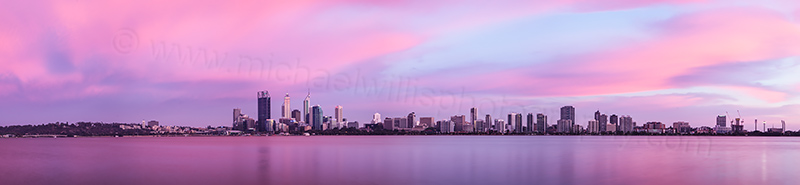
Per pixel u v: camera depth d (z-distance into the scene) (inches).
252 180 3393.2
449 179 3467.0
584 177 3597.4
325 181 3368.6
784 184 3289.9
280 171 3944.4
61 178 3572.8
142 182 3341.5
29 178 3592.5
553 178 3533.5
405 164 4709.6
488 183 3270.2
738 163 4896.7
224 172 3887.8
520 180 3420.3
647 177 3602.4
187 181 3341.5
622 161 5147.6
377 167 4335.6
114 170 4092.0
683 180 3447.3
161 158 5551.2
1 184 3297.2
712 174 3826.3
